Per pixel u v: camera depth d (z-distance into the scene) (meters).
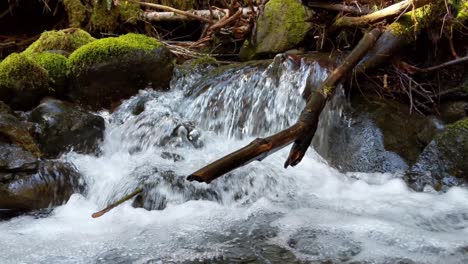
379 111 4.23
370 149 4.02
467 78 4.31
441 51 4.49
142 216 3.37
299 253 2.79
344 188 3.78
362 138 4.09
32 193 3.48
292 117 4.41
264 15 5.43
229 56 6.05
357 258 2.71
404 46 4.35
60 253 2.85
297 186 3.78
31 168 3.57
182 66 5.44
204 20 6.05
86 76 4.62
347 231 3.04
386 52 4.29
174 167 3.92
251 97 4.64
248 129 4.59
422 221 3.20
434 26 4.34
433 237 2.95
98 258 2.78
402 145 4.04
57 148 4.02
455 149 3.72
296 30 5.26
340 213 3.33
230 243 2.94
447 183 3.67
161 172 3.72
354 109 4.32
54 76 4.61
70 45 5.40
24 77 4.33
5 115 3.80
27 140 3.77
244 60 5.62
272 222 3.22
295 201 3.56
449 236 2.97
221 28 5.86
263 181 3.75
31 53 5.05
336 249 2.82
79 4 6.62
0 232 3.14
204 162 4.06
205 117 4.75
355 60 4.00
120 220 3.33
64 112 4.18
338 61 4.46
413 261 2.66
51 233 3.13
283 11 5.35
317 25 4.96
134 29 6.79
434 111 4.31
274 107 4.51
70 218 3.39
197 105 4.81
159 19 6.61
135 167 3.92
